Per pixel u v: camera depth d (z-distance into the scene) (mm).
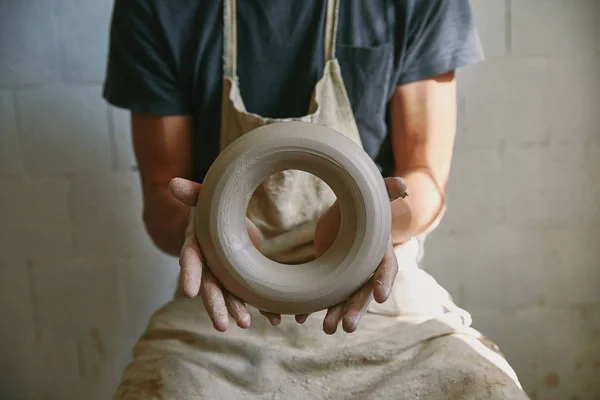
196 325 974
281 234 1030
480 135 1418
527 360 1533
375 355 899
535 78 1395
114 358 1516
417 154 1055
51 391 1523
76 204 1433
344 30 1036
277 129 760
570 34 1377
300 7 1031
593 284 1500
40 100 1380
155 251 1470
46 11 1345
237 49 1047
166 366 888
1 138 1392
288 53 1048
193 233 799
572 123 1417
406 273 1019
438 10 1025
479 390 800
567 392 1546
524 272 1491
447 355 866
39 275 1460
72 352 1505
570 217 1465
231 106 1024
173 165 1091
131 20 1031
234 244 754
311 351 928
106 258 1463
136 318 1498
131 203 1440
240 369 903
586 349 1530
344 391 880
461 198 1447
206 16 1027
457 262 1479
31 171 1411
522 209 1458
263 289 752
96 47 1368
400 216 997
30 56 1358
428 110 1056
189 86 1060
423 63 1044
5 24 1340
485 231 1467
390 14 1032
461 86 1394
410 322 964
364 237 747
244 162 750
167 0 1025
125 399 861
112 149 1414
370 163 757
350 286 757
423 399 830
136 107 1062
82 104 1390
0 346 1487
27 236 1439
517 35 1374
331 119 1033
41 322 1484
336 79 1030
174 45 1032
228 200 753
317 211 1029
